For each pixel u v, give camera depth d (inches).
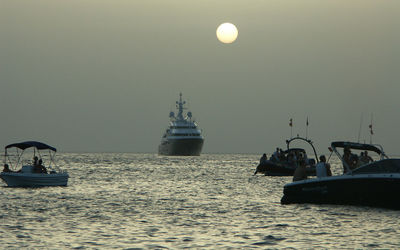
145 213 3981.3
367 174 3818.9
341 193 3966.5
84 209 4202.8
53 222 3472.0
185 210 4180.6
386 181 3703.3
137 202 4800.7
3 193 5462.6
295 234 3034.0
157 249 2623.0
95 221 3540.8
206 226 3339.1
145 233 3075.8
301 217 3661.4
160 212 4047.7
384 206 3811.5
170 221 3558.1
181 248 2650.1
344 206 4008.4
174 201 4901.6
